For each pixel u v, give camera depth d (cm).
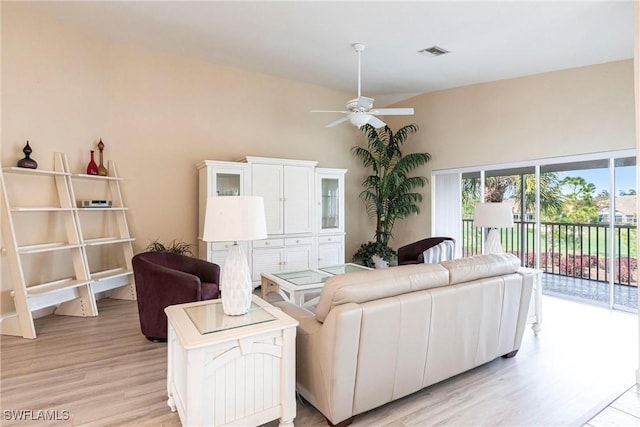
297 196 523
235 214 190
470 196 556
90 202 401
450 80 516
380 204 616
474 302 236
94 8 352
